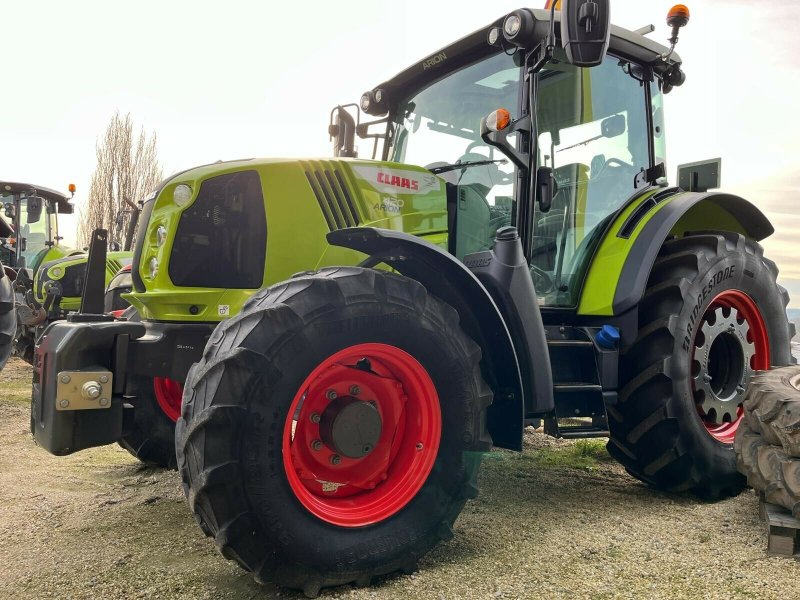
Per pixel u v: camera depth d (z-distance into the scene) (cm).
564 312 328
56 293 741
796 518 246
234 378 196
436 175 321
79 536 257
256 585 212
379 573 216
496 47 327
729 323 344
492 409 264
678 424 310
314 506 213
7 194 911
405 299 226
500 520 282
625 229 337
